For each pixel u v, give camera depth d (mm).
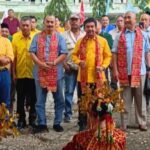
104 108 7262
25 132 11000
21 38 11453
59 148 9688
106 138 7223
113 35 13758
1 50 10469
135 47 10992
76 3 59781
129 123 11320
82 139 7340
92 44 10688
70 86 12070
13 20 21766
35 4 59781
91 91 7488
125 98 11133
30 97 11508
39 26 33500
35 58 10805
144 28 12906
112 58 11148
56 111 11031
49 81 10789
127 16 11016
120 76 11078
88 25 10672
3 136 6949
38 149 9641
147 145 9938
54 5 40656
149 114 12797
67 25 14484
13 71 11453
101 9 41062
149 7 26578
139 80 11000
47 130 10938
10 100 11445
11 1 59531
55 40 10828
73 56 10844
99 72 10586
